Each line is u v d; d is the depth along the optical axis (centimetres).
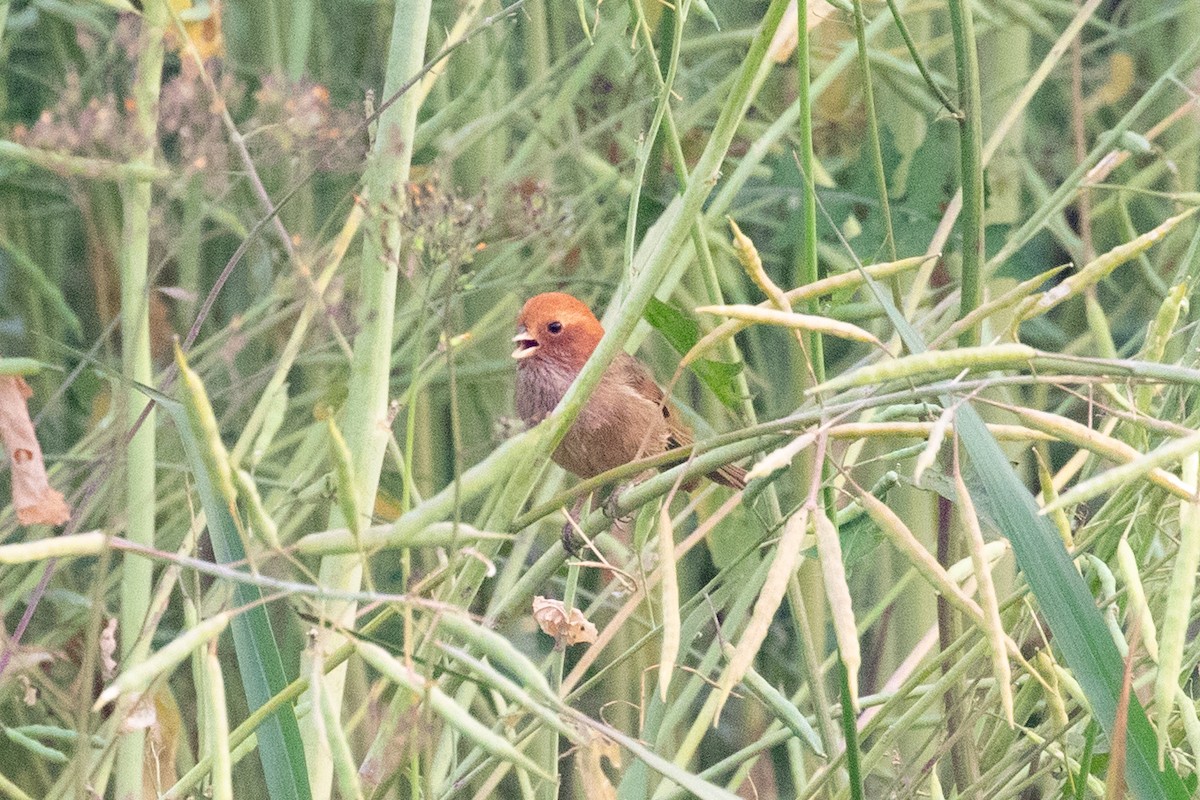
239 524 617
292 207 823
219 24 650
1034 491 957
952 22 639
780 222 991
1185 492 618
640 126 944
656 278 632
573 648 831
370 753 638
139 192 641
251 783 789
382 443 643
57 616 821
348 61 1028
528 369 754
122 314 644
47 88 931
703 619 646
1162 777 624
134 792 645
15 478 636
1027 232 689
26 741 645
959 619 645
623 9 824
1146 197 966
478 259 947
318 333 704
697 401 967
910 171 800
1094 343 995
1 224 875
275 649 632
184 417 634
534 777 730
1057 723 637
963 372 624
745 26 1087
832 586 615
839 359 1066
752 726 872
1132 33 987
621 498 635
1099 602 637
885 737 640
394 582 906
